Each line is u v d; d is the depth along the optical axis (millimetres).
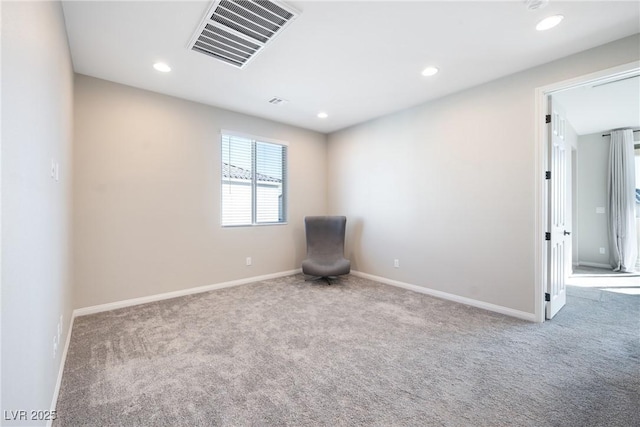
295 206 4789
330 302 3324
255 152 4355
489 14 2002
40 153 1343
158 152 3393
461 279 3314
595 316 2873
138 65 2729
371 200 4418
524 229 2816
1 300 825
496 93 3012
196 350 2197
